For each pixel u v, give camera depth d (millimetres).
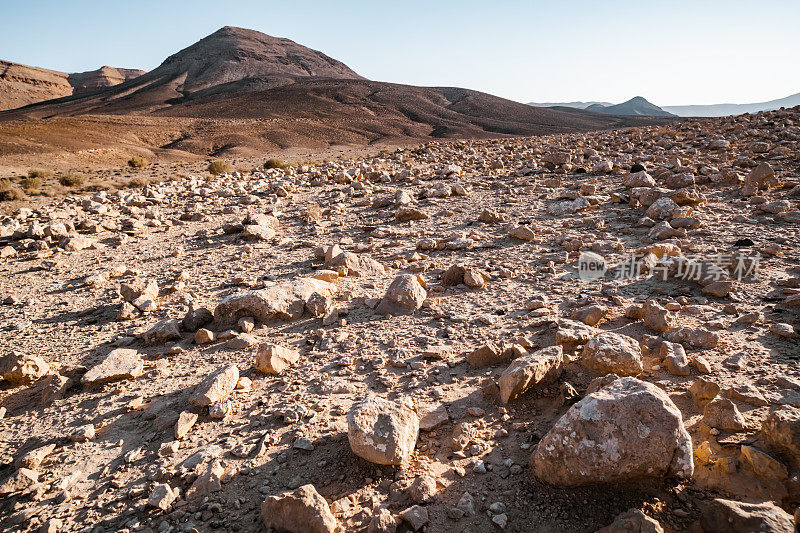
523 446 4039
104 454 4492
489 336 6145
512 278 8320
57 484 4078
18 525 3689
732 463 3469
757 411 4070
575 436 3428
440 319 6824
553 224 11758
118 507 3785
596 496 3414
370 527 3248
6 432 5008
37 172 37656
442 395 4918
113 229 14680
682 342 5402
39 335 7410
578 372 5000
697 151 20078
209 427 4723
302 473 3975
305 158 59562
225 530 3436
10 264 11523
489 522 3322
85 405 5355
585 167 19609
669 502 3301
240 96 189500
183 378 5738
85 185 32562
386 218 14234
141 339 7000
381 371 5523
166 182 30781
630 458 3289
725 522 2803
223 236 13258
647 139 26469
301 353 6168
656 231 9891
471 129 154250
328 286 8062
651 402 3381
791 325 5605
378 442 3875
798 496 3133
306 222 14414
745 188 12523
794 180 13195
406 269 9320
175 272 10242
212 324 7270
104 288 9508
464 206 14859
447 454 4066
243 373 5754
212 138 97188
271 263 10398
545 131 157125
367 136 124250
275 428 4617
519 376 4512
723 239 9211
